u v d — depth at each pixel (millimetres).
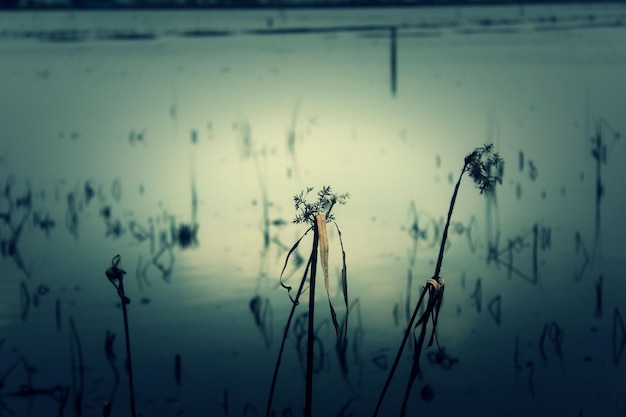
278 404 3795
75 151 7512
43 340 4457
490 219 6039
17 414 3736
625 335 4367
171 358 4246
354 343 4332
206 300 4910
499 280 5082
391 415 3678
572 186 6559
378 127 7793
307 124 7918
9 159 7359
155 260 5551
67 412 3754
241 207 6441
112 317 4727
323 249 2395
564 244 5609
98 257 5629
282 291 4992
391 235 5781
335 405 3771
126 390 3941
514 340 4344
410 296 4863
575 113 7828
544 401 3771
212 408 3775
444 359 4152
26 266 5496
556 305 4738
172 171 7145
